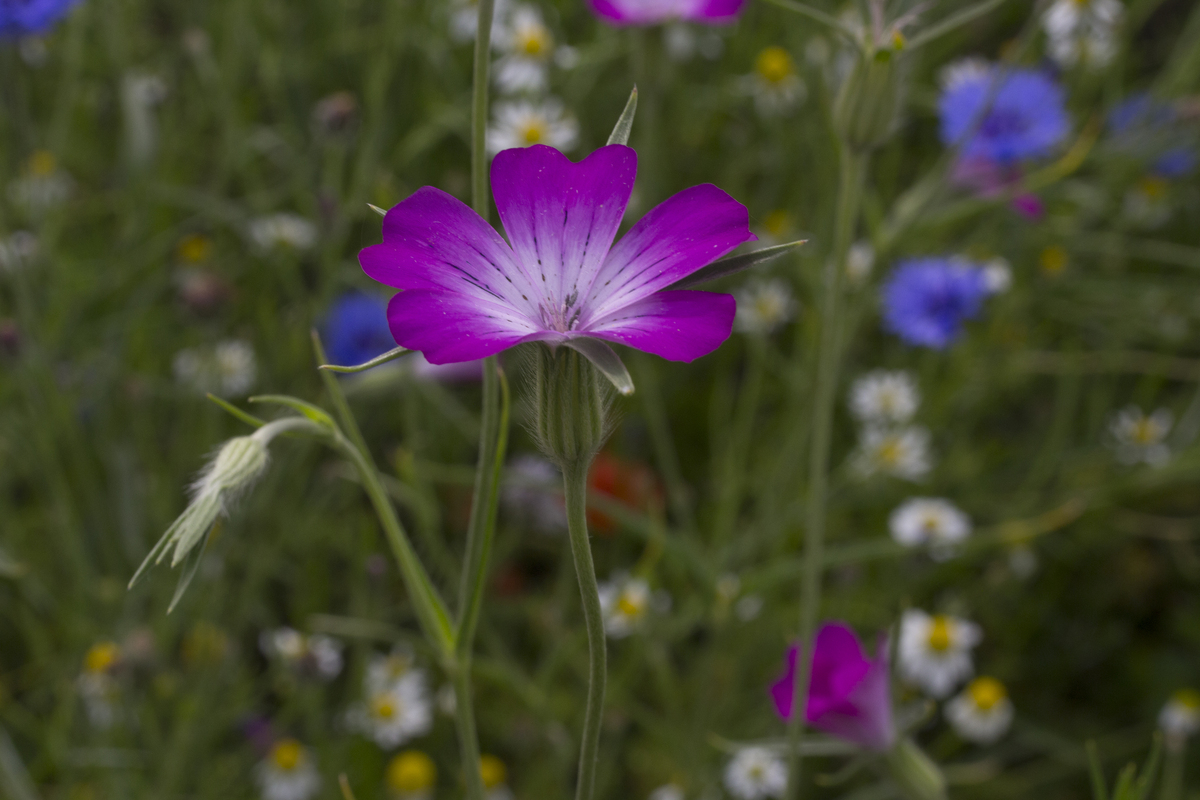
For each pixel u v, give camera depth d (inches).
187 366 36.5
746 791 33.5
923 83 40.1
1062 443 37.9
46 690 34.5
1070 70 40.0
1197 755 35.4
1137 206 38.9
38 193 35.4
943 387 37.4
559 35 39.3
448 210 20.3
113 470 34.4
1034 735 35.6
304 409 24.2
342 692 35.4
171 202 37.7
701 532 36.9
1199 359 39.5
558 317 20.5
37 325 33.7
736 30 40.3
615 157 20.6
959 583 36.8
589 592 20.7
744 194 39.8
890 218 33.7
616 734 34.2
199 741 33.4
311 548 35.2
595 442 20.0
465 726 27.4
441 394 34.4
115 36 37.0
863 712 29.1
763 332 36.9
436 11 38.4
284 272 36.5
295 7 39.6
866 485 36.6
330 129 34.7
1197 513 38.2
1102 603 37.4
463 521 36.0
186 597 34.4
